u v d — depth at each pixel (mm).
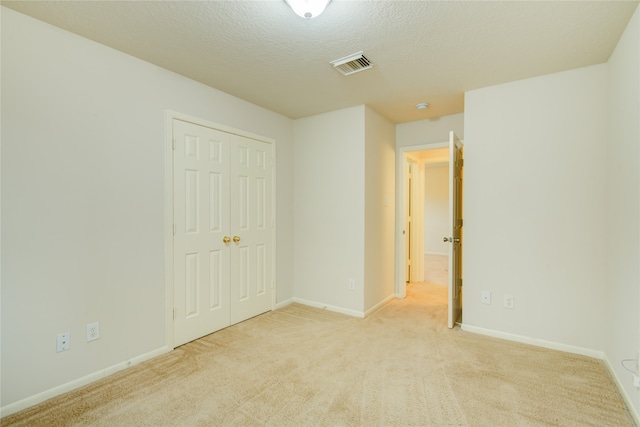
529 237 2574
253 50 2123
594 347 2332
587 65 2332
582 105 2367
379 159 3557
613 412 1688
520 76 2529
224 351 2441
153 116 2348
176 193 2508
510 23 1799
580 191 2379
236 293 3041
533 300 2561
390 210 3840
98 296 2049
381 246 3621
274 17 1754
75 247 1944
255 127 3242
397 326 2977
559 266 2461
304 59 2248
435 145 3697
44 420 1636
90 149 2008
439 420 1619
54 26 1849
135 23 1820
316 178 3596
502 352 2410
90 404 1768
